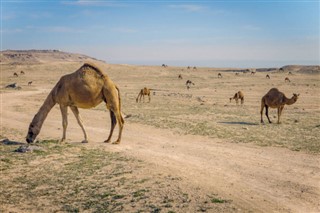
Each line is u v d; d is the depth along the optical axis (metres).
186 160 15.55
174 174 13.01
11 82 83.56
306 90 67.88
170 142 19.78
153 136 21.61
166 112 34.34
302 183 12.48
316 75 122.69
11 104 39.97
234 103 48.00
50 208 10.15
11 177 12.76
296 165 14.97
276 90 27.11
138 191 11.12
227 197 10.66
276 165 14.95
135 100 49.34
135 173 13.03
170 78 106.25
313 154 17.00
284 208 10.07
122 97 54.00
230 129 24.08
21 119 29.02
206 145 19.03
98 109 36.28
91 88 17.72
